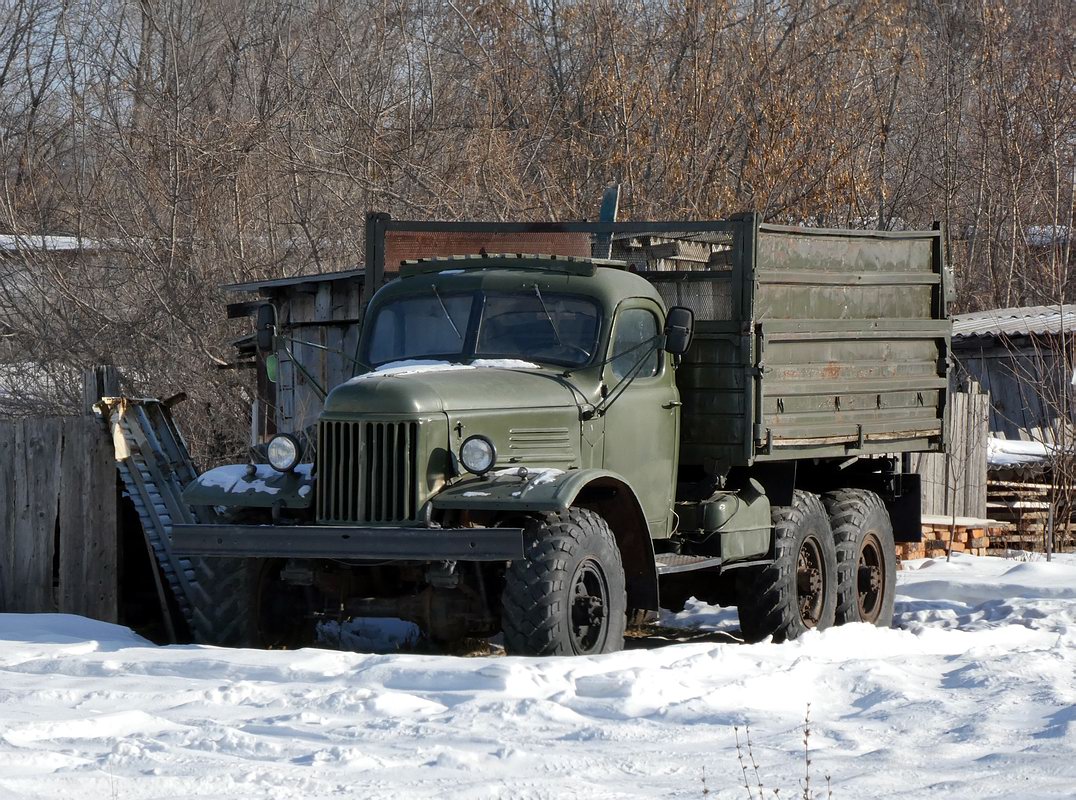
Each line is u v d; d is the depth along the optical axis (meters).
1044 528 41.28
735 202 47.84
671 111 49.34
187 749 12.48
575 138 50.72
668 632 26.69
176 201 44.09
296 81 52.69
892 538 27.58
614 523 20.64
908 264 26.97
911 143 64.38
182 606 23.69
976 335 52.62
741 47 52.38
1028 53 68.50
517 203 47.03
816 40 53.59
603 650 19.08
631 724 13.64
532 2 56.31
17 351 44.75
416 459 18.78
